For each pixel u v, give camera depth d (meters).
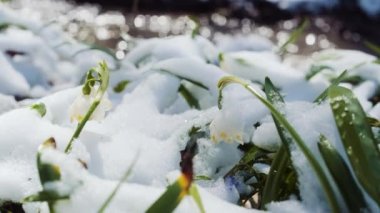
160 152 0.46
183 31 1.64
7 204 0.42
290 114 0.44
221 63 0.66
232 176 0.45
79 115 0.43
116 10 1.76
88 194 0.37
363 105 0.59
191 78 0.58
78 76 0.75
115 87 0.67
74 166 0.37
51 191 0.36
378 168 0.37
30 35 0.81
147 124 0.53
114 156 0.44
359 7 1.78
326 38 1.62
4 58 0.69
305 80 0.65
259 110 0.48
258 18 1.75
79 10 1.75
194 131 0.48
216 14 1.76
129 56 0.77
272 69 0.65
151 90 0.59
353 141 0.38
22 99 0.68
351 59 0.74
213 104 0.60
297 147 0.40
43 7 1.77
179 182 0.34
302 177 0.39
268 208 0.39
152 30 1.63
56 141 0.44
